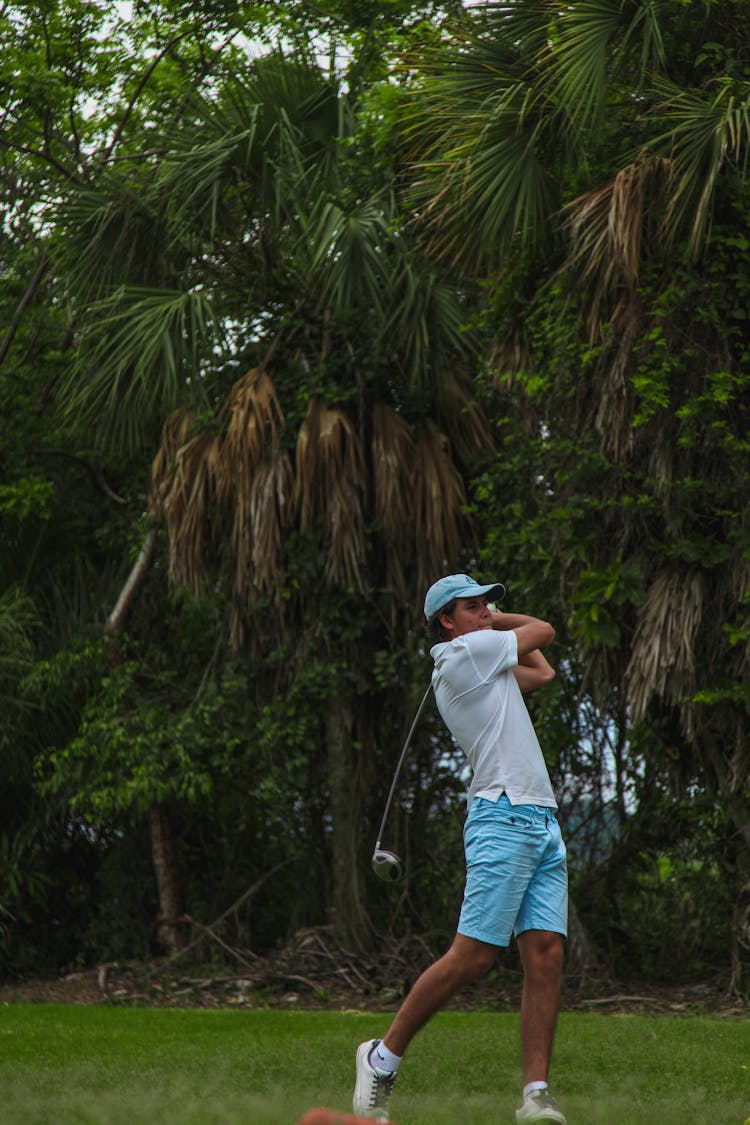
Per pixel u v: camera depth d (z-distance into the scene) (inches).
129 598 1406.3
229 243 1263.5
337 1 1355.8
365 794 1282.0
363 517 1238.3
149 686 1401.3
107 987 1236.5
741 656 972.6
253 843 1456.7
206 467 1233.4
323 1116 305.9
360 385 1236.5
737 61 924.0
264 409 1207.6
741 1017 976.3
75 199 1279.5
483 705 481.7
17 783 1424.7
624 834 1254.3
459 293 1217.4
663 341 912.9
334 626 1237.7
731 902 1148.5
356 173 1147.9
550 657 1151.0
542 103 945.5
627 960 1244.5
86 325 1316.4
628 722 1173.7
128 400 1248.8
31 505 1398.9
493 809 472.1
